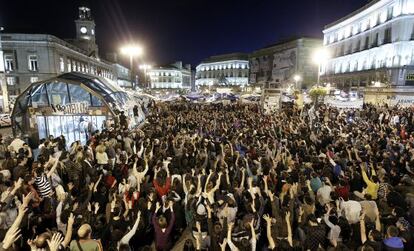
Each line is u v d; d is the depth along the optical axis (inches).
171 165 353.4
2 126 1030.4
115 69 3700.8
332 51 2321.6
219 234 222.7
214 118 799.7
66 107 626.8
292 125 693.3
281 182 320.5
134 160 369.7
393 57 1536.7
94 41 2955.2
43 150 402.9
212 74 4254.4
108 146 434.3
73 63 2340.1
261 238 254.2
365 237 221.8
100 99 631.8
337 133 574.6
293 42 2704.2
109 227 234.8
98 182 305.4
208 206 254.1
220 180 319.6
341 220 240.2
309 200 262.1
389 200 271.9
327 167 353.4
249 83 3703.3
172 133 607.2
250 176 332.5
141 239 251.6
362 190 332.8
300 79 2591.0
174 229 285.3
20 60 1940.2
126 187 289.0
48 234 178.9
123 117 643.5
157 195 297.6
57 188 293.1
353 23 2034.9
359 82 1870.1
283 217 238.8
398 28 1503.4
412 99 1042.7
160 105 1322.6
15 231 181.9
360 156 414.9
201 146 472.4
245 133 574.2
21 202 248.1
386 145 486.9
